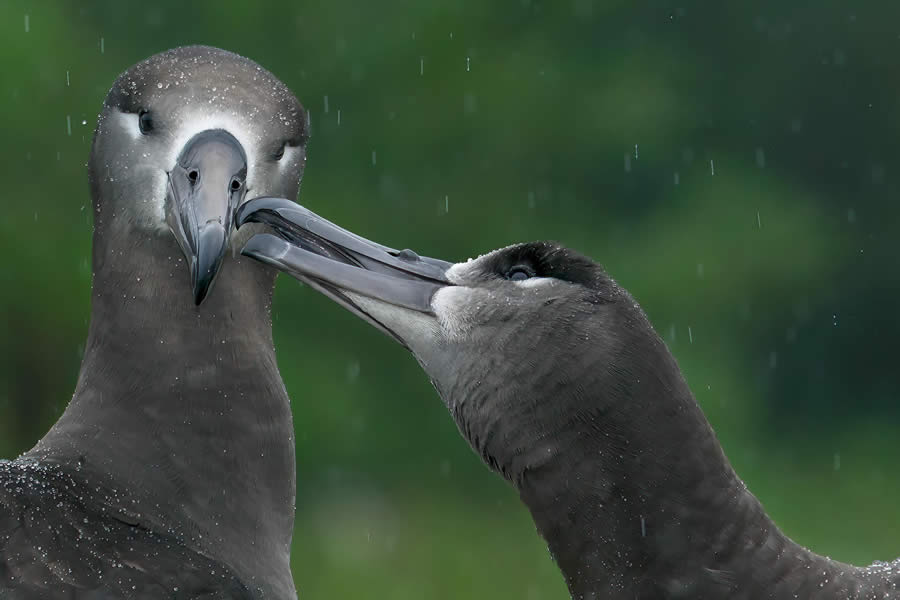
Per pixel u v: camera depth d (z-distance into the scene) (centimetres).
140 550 582
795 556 616
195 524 625
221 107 650
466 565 1827
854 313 2292
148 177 646
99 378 646
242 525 636
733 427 2058
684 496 609
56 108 1875
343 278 661
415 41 2097
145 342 647
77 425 637
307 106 2083
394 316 654
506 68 2119
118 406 639
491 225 2091
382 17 2106
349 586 1781
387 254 671
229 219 627
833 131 2361
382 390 1975
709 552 607
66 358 1816
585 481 614
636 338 619
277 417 664
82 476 615
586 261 641
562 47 2202
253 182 658
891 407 2300
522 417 623
